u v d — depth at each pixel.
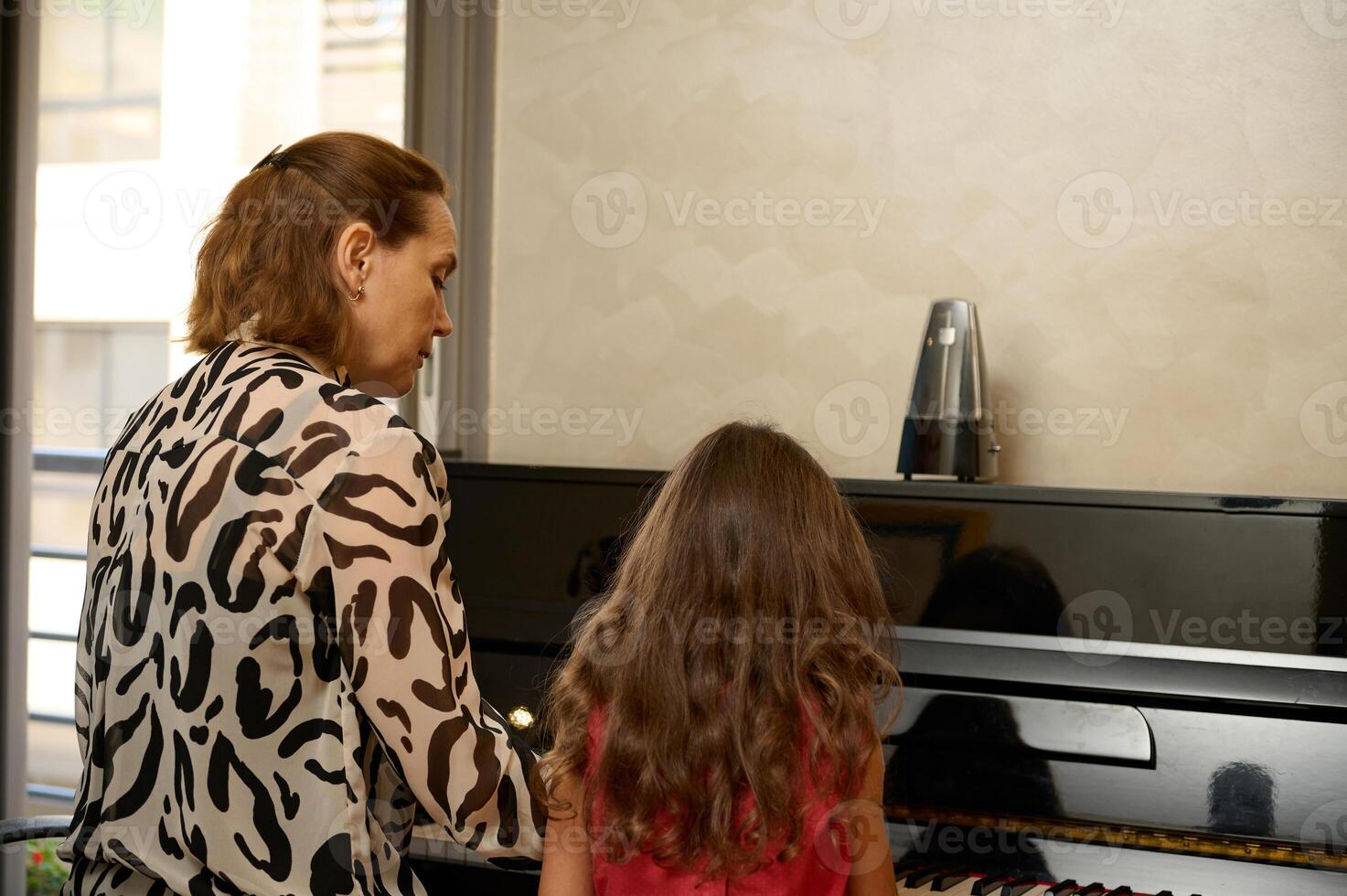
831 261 1.98
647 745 1.07
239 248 1.04
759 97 2.02
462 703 0.96
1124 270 1.83
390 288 1.07
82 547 2.40
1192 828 1.31
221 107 2.32
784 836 1.04
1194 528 1.37
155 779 0.94
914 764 1.42
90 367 2.38
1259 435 1.77
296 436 0.93
